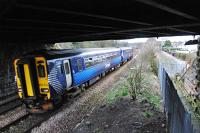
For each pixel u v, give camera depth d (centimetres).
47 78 1350
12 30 788
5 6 392
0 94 1614
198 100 1062
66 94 1572
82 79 1805
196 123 903
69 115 1308
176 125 724
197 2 513
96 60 2180
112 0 485
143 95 1513
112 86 1969
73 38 1198
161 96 1592
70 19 634
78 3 488
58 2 457
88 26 727
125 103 1355
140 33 1070
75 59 1672
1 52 1566
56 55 1448
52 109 1415
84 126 1106
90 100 1580
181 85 1745
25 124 1223
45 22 612
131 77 1656
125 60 3844
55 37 1077
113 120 1132
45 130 1125
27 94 1401
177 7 513
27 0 404
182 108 608
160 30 927
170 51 5591
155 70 2545
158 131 991
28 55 1362
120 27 775
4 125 1212
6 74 1652
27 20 562
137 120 1095
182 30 895
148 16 620
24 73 1380
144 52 3195
